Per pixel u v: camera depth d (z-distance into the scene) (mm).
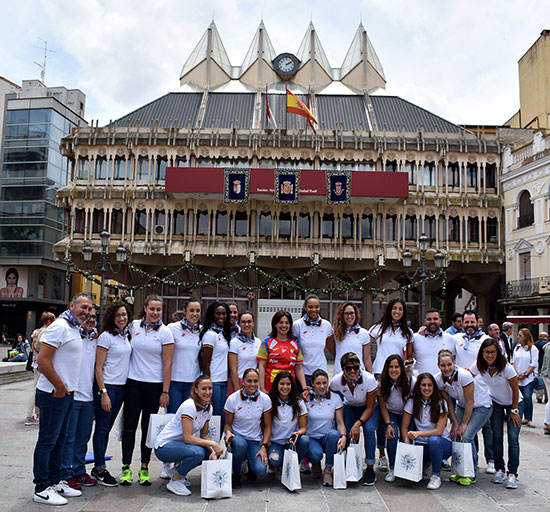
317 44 51062
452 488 7293
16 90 60062
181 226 37094
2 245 51312
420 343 8914
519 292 33906
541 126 41938
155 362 7496
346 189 34750
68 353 6496
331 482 7363
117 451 9164
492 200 36719
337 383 7984
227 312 8445
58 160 54125
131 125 40000
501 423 7719
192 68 48156
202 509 6270
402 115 42625
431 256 36156
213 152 37094
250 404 7508
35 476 6383
